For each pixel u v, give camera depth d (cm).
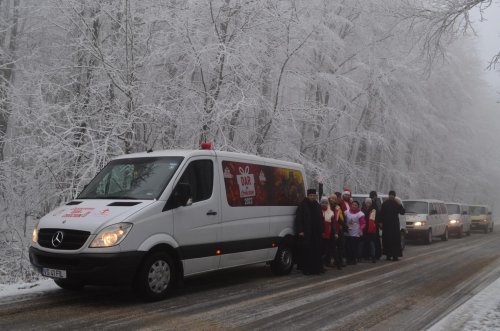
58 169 1220
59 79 1468
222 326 570
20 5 1698
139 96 1301
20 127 1341
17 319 565
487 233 3036
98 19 1434
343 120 1892
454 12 1127
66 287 748
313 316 640
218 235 791
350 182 2081
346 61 2009
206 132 1379
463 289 885
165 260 696
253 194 897
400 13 1260
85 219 648
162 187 714
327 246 1152
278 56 1611
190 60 1405
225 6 1417
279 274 991
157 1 1405
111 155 1236
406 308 711
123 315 600
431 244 2025
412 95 2389
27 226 1452
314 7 1762
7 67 1677
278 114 1509
